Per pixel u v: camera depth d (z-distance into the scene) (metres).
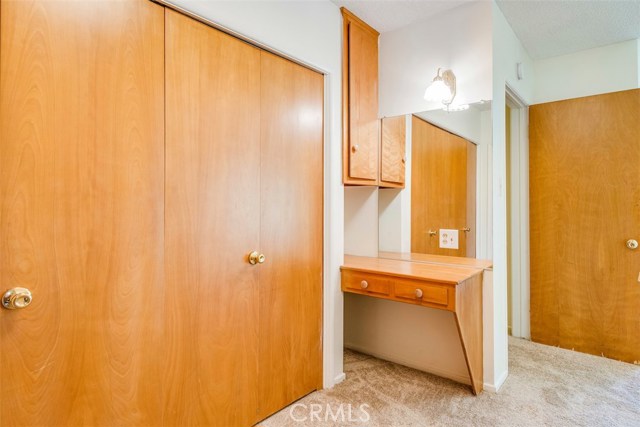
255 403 1.66
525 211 2.81
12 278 0.97
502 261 2.15
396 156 2.38
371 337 2.51
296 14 1.77
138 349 1.24
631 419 1.70
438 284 1.71
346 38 2.11
